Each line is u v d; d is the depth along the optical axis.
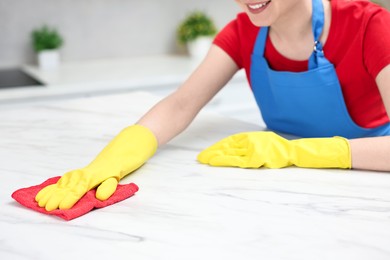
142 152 1.02
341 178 0.92
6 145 1.17
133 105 1.53
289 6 1.05
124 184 0.92
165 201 0.84
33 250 0.68
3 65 2.75
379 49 1.04
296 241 0.68
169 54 3.05
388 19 1.06
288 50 1.18
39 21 2.75
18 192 0.85
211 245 0.68
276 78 1.20
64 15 2.79
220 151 1.02
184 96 1.22
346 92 1.16
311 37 1.14
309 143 1.00
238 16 1.29
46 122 1.37
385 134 1.26
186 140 1.20
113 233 0.73
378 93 1.17
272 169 0.98
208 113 1.45
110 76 2.39
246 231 0.71
